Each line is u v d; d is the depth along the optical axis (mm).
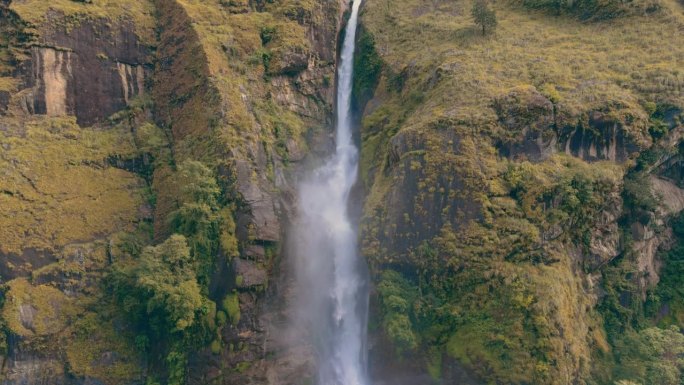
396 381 57562
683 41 68625
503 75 67375
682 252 65500
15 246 56594
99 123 69000
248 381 57500
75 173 63531
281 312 60750
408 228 59781
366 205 64312
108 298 59656
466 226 57188
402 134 63000
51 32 67188
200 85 68500
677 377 54688
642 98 62438
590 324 57938
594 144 60469
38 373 54625
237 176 62031
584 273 58969
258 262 60312
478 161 58500
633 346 57125
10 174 59656
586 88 63188
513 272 54969
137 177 67500
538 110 59688
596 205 58625
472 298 56031
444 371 55625
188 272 57812
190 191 61438
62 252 58531
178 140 68438
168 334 58875
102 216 62656
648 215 61781
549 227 56625
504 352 53344
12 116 63844
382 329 58469
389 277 58875
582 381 54281
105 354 57875
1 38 66875
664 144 61094
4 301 54938
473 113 60844
